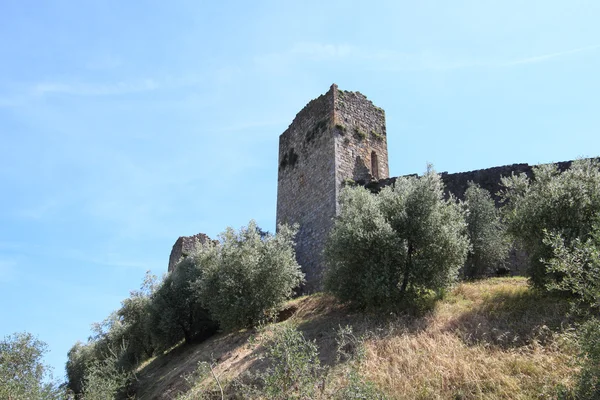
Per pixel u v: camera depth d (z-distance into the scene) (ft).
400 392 31.58
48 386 52.60
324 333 47.85
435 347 36.94
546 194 47.52
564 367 30.32
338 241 54.54
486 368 32.71
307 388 26.71
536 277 46.21
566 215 45.27
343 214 60.54
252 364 45.73
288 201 98.58
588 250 29.60
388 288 49.21
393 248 50.78
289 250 69.62
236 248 67.87
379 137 94.02
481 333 38.81
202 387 44.75
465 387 31.14
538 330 36.65
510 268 70.79
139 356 95.45
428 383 32.01
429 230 51.90
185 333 79.77
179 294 81.66
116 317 103.30
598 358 26.04
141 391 63.93
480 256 68.59
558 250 32.24
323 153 88.63
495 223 69.72
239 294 64.13
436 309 47.50
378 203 56.65
